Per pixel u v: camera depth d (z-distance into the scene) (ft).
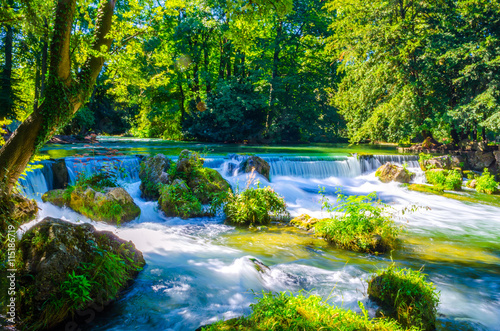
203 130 106.93
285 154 65.00
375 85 82.28
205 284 19.36
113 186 36.55
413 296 16.29
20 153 19.10
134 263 20.29
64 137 82.28
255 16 28.35
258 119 114.73
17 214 22.93
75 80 21.02
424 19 79.92
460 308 17.40
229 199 35.32
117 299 17.17
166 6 42.73
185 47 98.48
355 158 62.49
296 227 31.94
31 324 13.50
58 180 37.76
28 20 22.36
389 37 75.51
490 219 37.45
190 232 29.81
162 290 18.45
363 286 19.40
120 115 153.48
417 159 65.67
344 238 26.43
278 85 108.37
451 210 41.63
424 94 76.38
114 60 22.58
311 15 111.04
